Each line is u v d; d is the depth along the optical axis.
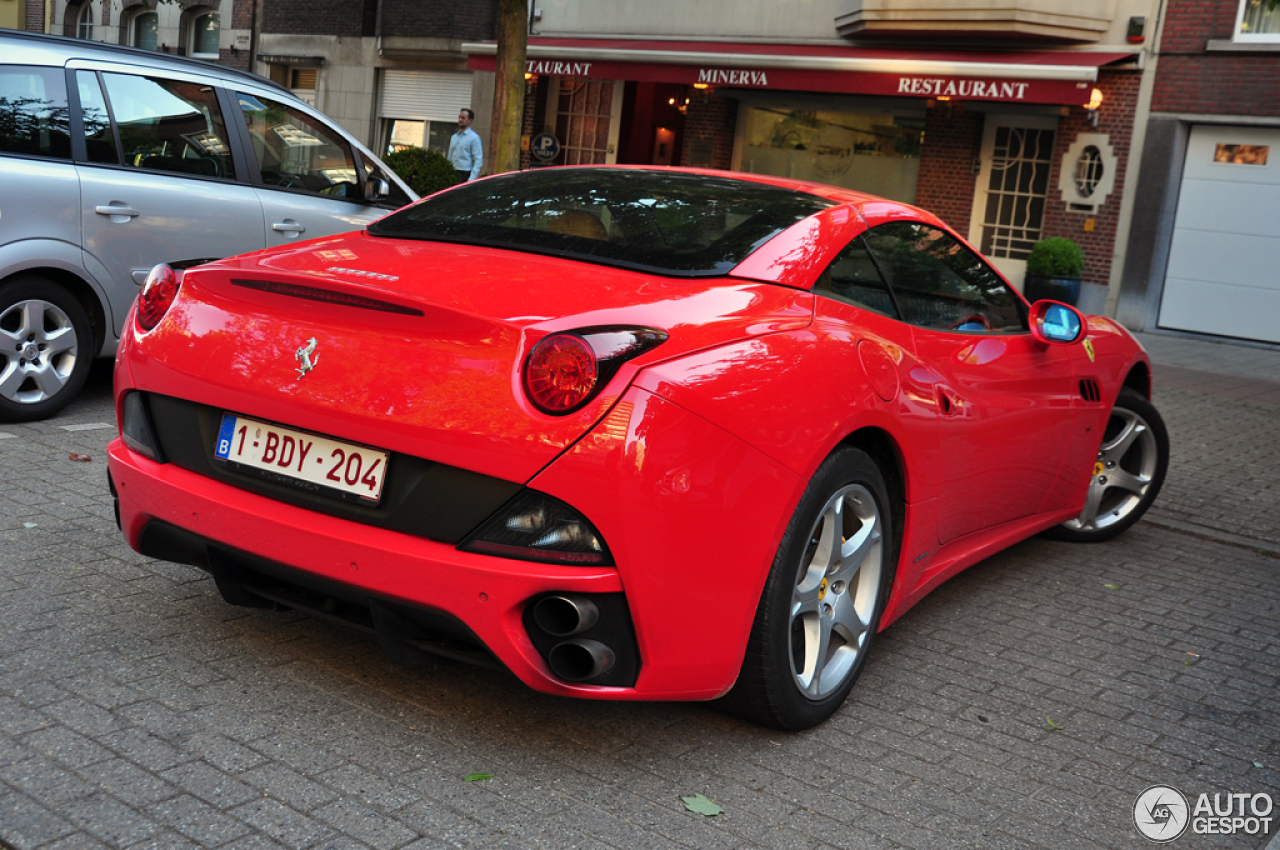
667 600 2.36
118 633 3.01
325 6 22.09
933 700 3.16
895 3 15.32
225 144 5.96
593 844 2.24
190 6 24.36
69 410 5.61
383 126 21.95
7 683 2.66
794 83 15.46
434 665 2.56
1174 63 14.09
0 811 2.14
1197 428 8.36
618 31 18.69
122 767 2.34
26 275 5.18
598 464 2.24
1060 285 14.13
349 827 2.21
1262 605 4.39
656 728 2.78
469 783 2.43
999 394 3.65
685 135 18.23
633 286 2.63
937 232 3.67
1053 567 4.66
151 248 5.57
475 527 2.32
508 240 2.98
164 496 2.69
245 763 2.41
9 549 3.56
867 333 2.99
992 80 14.05
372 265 2.70
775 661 2.64
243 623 3.15
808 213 3.15
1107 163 14.66
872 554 3.01
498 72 11.12
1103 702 3.27
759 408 2.47
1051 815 2.57
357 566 2.40
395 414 2.35
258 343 2.57
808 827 2.40
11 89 5.14
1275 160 13.70
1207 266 14.28
